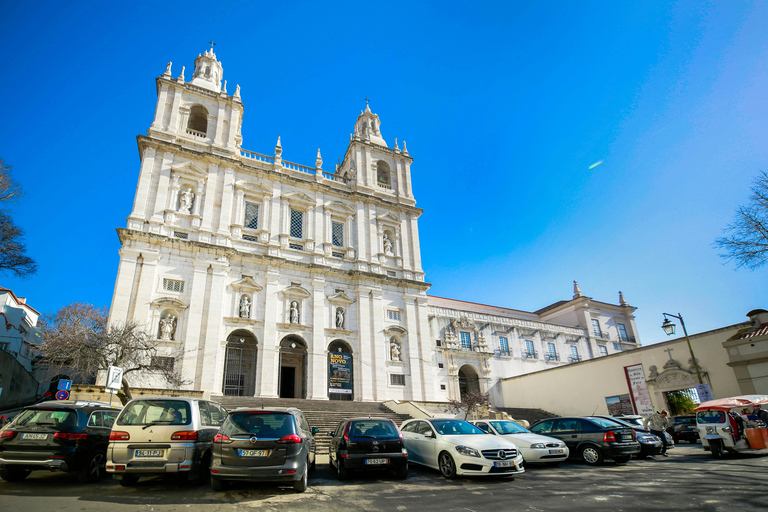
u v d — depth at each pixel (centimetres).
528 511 817
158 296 2855
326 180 3925
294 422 1021
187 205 3181
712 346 2580
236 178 3469
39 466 985
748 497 877
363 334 3456
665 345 2830
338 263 3638
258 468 936
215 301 2989
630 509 811
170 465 950
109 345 2291
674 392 2767
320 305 3369
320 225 3672
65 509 798
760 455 1555
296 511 825
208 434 1079
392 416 2798
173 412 1023
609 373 3181
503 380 4231
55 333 2381
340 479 1180
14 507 801
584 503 870
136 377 2608
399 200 4212
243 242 3297
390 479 1201
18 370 2875
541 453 1384
